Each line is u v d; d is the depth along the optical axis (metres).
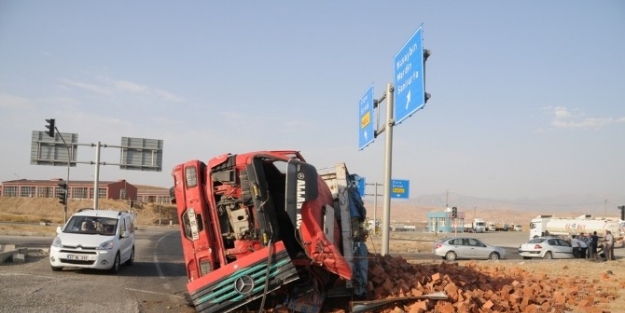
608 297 13.91
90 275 15.96
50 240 35.97
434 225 97.00
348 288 10.10
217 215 9.50
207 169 9.62
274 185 10.04
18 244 30.58
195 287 8.84
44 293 12.09
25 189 118.62
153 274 17.20
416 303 9.55
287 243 9.55
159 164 42.38
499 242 69.06
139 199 129.00
